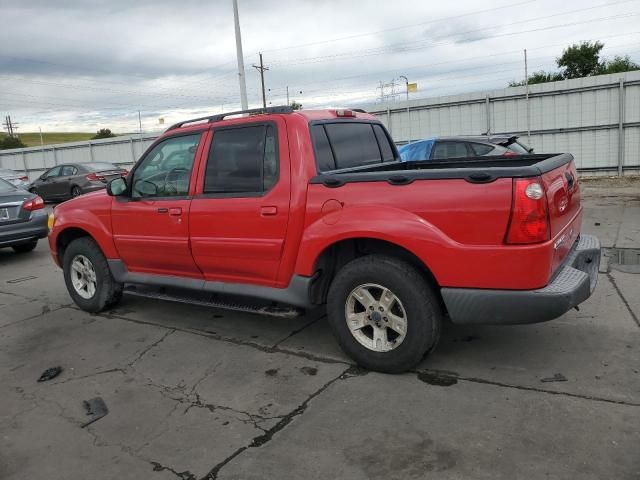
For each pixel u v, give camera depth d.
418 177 3.41
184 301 4.75
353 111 4.74
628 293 5.14
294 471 2.72
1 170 19.98
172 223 4.61
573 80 16.33
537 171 3.16
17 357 4.55
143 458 2.93
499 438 2.88
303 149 3.89
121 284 5.55
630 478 2.50
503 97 17.48
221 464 2.83
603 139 16.34
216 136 4.35
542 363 3.77
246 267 4.23
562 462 2.64
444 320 4.71
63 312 5.78
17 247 9.95
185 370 4.07
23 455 3.04
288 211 3.89
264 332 4.78
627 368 3.60
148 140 26.62
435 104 18.64
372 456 2.81
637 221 8.87
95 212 5.30
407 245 3.44
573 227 3.93
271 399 3.51
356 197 3.62
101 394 3.75
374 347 3.76
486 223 3.22
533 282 3.19
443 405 3.28
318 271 3.97
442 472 2.63
